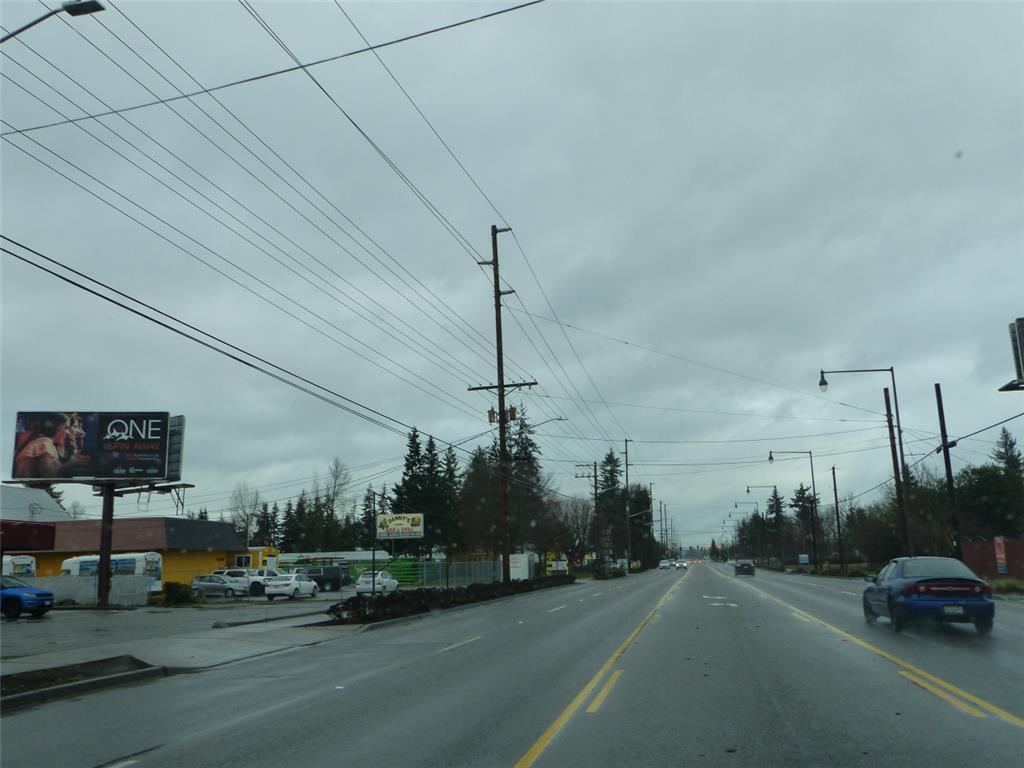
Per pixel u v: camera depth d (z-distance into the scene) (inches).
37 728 408.2
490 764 301.6
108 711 454.3
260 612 1364.4
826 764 295.0
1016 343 1282.0
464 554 3287.4
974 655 566.6
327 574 2292.1
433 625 992.2
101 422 1658.5
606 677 496.7
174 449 1882.4
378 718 393.7
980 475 2576.3
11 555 2086.6
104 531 1610.5
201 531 2320.4
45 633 958.4
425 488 3120.1
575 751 318.0
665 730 351.3
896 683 456.4
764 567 4889.3
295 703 449.7
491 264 1796.3
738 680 476.4
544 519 3245.6
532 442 3705.7
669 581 2255.2
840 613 955.3
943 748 313.6
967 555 1946.4
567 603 1347.2
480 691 462.3
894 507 2581.2
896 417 1881.2
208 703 466.6
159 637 852.0
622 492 5172.2
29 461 1638.8
